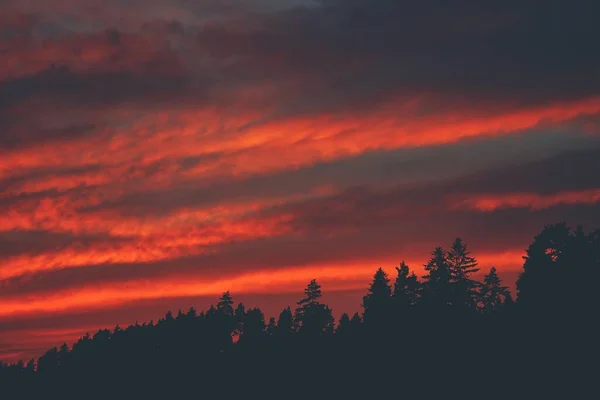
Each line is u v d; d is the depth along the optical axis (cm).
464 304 9212
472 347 8481
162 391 10650
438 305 9231
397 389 8306
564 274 8212
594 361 7394
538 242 8550
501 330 8525
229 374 10412
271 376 9869
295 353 10200
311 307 10519
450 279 9319
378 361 9038
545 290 8306
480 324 8900
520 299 8600
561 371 7431
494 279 9531
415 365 8606
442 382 8075
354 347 9688
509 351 8088
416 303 9631
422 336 9075
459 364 8269
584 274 8106
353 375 9012
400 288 9769
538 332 8075
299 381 9425
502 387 7562
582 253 8231
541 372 7544
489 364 8038
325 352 9894
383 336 9481
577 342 7688
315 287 10588
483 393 7588
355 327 10206
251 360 10588
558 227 8500
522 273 8631
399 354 8981
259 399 9350
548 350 7788
